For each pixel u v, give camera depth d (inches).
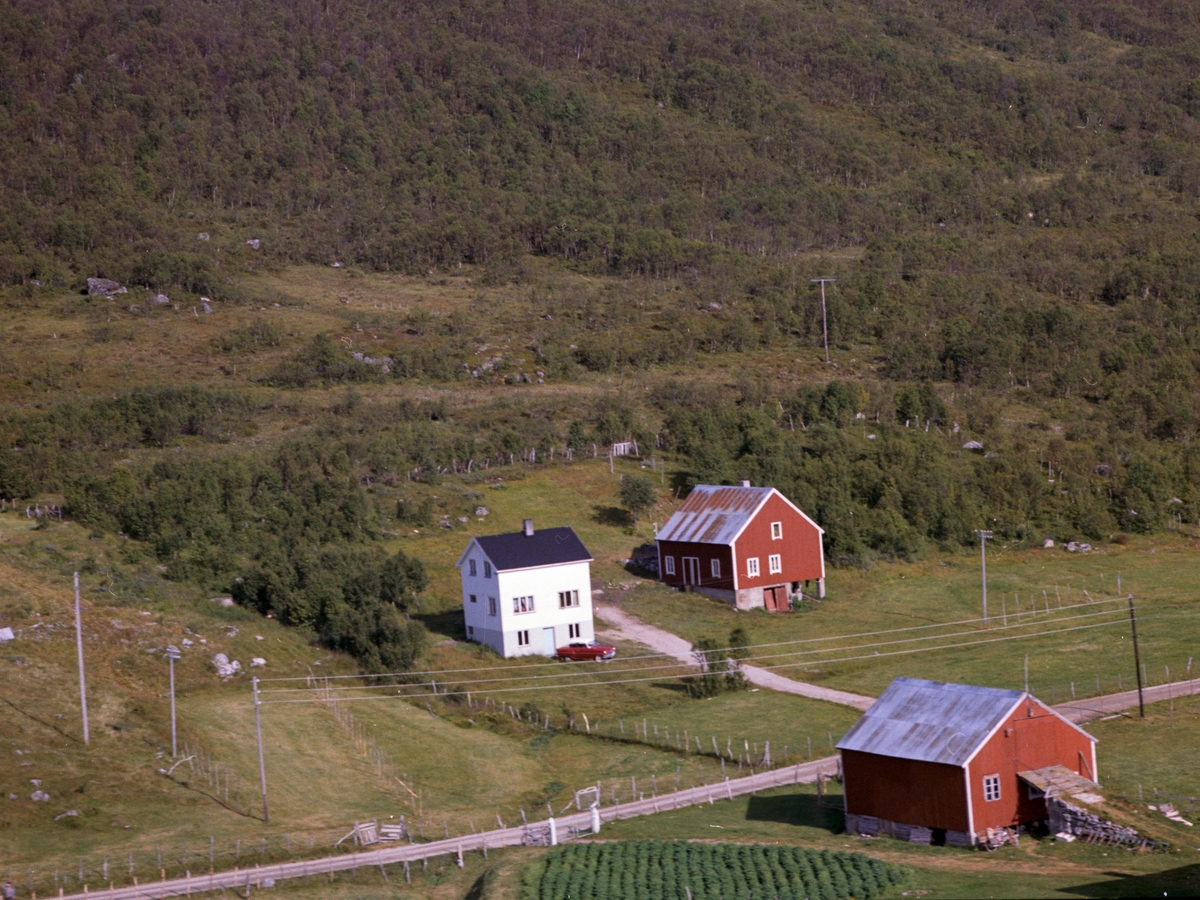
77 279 6643.7
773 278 6781.5
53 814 1893.5
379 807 1977.1
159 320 6053.2
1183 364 5226.4
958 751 1667.1
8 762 2016.5
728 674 2546.8
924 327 6072.8
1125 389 4972.9
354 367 5270.7
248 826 1879.9
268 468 3784.5
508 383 5226.4
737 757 2124.8
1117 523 3870.6
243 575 2977.4
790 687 2549.2
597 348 5506.9
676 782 2033.7
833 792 1935.3
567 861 1642.5
